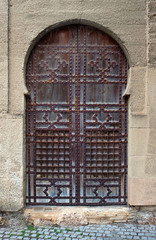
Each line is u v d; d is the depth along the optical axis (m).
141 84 3.63
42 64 3.79
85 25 3.76
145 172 3.66
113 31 3.58
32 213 3.62
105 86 3.81
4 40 3.56
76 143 3.80
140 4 3.58
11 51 3.60
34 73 3.79
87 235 3.29
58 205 3.82
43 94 3.80
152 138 3.65
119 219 3.65
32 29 3.58
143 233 3.36
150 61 3.60
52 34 3.77
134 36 3.60
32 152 3.81
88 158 3.81
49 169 3.81
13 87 3.62
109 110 3.80
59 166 3.80
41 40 3.77
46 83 3.79
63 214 3.62
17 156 3.63
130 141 3.67
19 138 3.62
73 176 3.81
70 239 3.18
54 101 3.80
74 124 3.80
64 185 3.81
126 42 3.60
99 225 3.59
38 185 3.81
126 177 3.82
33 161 3.80
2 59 3.57
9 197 3.62
